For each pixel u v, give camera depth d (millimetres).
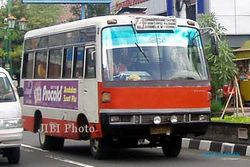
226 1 29500
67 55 15102
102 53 13211
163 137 13828
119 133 13078
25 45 18266
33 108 17328
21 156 15164
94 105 13383
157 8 33375
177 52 13656
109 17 13430
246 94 26594
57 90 15586
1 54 46500
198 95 13562
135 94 13078
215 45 13930
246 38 29891
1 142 12461
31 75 17609
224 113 19109
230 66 19500
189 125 13453
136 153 15633
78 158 14523
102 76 13094
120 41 13328
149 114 13102
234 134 15734
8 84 13289
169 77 13375
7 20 41469
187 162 13539
